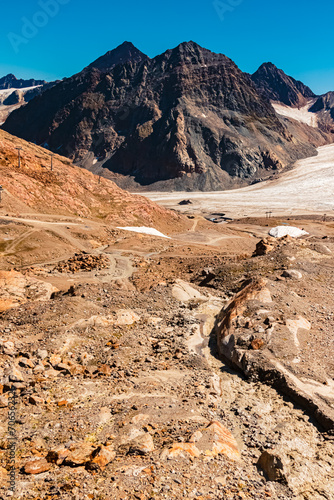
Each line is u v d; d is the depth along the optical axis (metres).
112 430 13.22
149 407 14.84
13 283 33.25
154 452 11.72
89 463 10.90
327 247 38.31
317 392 16.27
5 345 19.30
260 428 14.31
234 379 18.56
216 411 15.44
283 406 16.02
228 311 24.73
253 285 26.52
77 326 23.77
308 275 30.66
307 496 11.06
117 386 16.86
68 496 9.53
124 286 35.84
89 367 18.88
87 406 14.88
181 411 14.70
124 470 10.66
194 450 11.85
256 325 21.56
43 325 23.86
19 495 9.48
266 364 18.44
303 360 18.47
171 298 30.95
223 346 21.27
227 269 36.44
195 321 26.14
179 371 19.20
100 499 9.58
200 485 10.49
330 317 23.22
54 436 12.63
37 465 10.73
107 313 26.50
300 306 24.11
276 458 11.88
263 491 10.84
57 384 16.59
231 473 11.32
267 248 42.31
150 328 25.12
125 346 21.98
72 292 30.89
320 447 13.54
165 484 10.29
